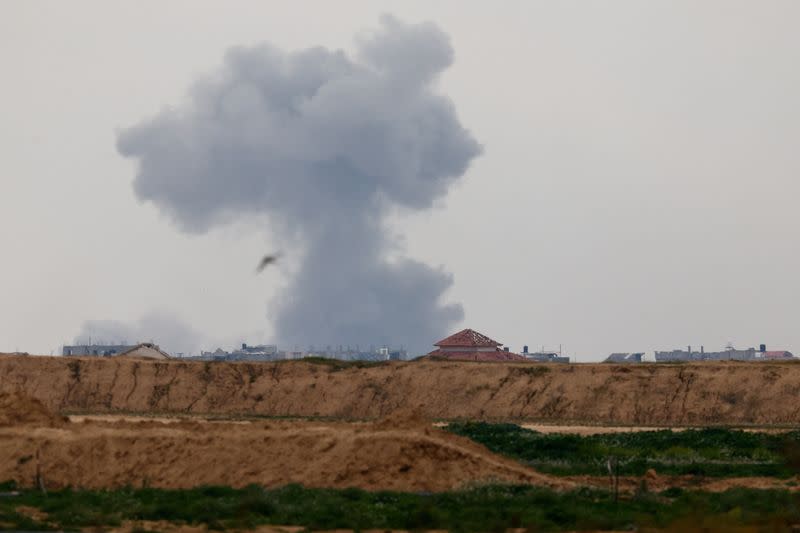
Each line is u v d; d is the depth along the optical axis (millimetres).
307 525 197375
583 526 194500
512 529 195875
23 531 190375
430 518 197375
